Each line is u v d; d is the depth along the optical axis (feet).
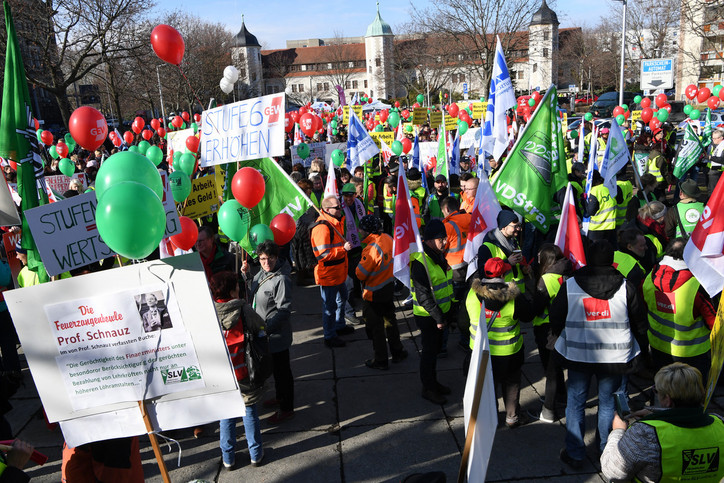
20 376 13.12
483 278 14.98
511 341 14.71
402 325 23.88
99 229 9.42
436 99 182.70
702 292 13.84
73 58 102.58
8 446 9.86
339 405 17.67
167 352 9.91
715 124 52.44
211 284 13.29
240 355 13.61
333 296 21.68
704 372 14.34
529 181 20.12
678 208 21.25
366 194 31.27
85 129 14.80
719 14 74.18
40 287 9.43
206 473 14.60
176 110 144.66
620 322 12.73
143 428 10.11
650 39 127.54
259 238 16.02
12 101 13.34
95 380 9.85
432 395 17.42
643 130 50.70
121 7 96.07
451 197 22.21
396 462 14.66
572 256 17.81
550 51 180.45
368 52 287.69
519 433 15.66
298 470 14.51
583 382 13.41
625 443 8.85
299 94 284.00
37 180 13.96
